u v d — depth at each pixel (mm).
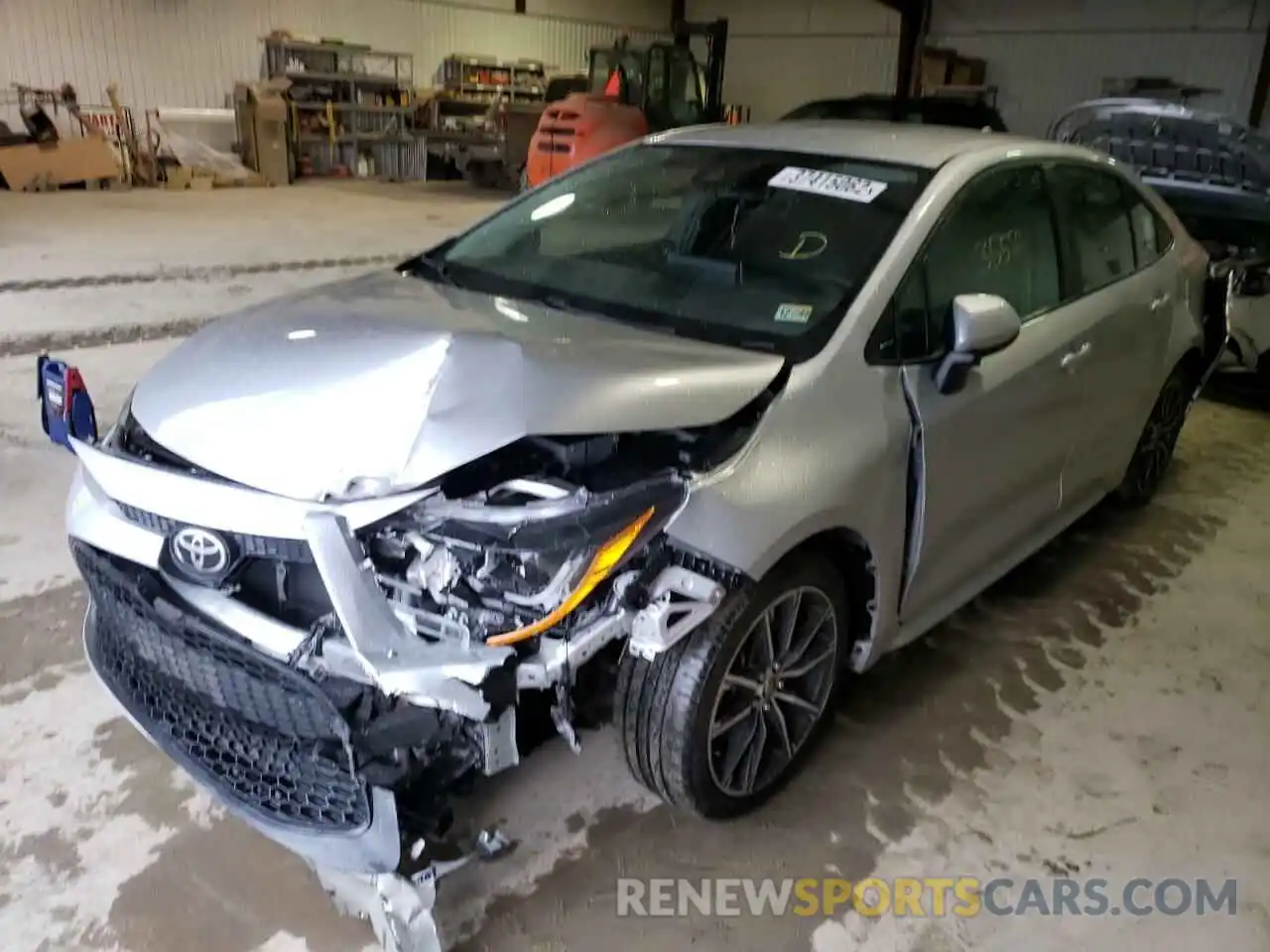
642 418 1898
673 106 12688
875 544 2268
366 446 1758
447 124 15914
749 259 2502
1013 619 3291
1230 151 5246
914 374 2320
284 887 2039
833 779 2475
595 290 2547
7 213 9734
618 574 1783
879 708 2771
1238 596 3516
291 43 14289
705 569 1884
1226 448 5074
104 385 4914
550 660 1689
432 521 1692
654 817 2307
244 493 1721
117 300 6434
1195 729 2764
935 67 15656
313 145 15055
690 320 2355
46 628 2846
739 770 2225
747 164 2814
